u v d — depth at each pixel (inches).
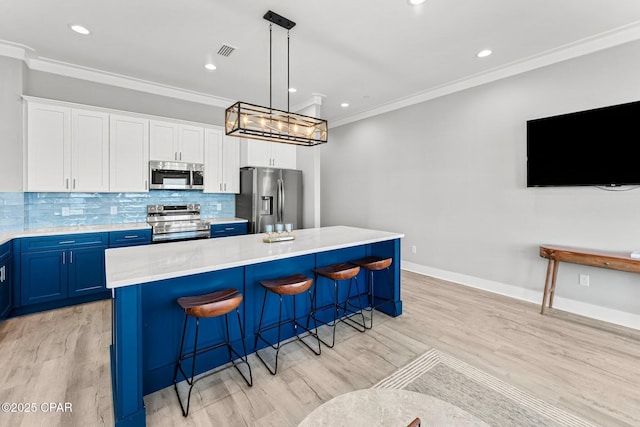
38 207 132.3
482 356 88.8
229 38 110.3
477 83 146.9
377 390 49.5
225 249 90.3
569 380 77.4
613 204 109.4
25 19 98.6
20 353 88.6
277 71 139.8
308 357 88.5
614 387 74.6
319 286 109.7
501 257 142.3
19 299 113.8
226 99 178.9
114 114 142.4
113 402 67.8
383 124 196.7
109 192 148.4
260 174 178.7
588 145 111.7
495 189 143.2
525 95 131.3
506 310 123.6
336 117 221.5
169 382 75.0
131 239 139.5
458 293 144.5
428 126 170.9
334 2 89.6
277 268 96.0
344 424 41.7
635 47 103.7
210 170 172.9
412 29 104.3
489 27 103.2
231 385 75.5
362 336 101.9
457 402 69.0
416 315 119.4
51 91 132.8
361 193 213.5
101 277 131.6
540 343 96.4
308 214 194.7
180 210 171.8
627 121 103.0
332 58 126.6
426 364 84.6
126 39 111.3
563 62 119.8
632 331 104.2
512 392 72.6
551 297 119.5
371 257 121.3
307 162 194.9
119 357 59.4
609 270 111.4
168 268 67.6
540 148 124.2
